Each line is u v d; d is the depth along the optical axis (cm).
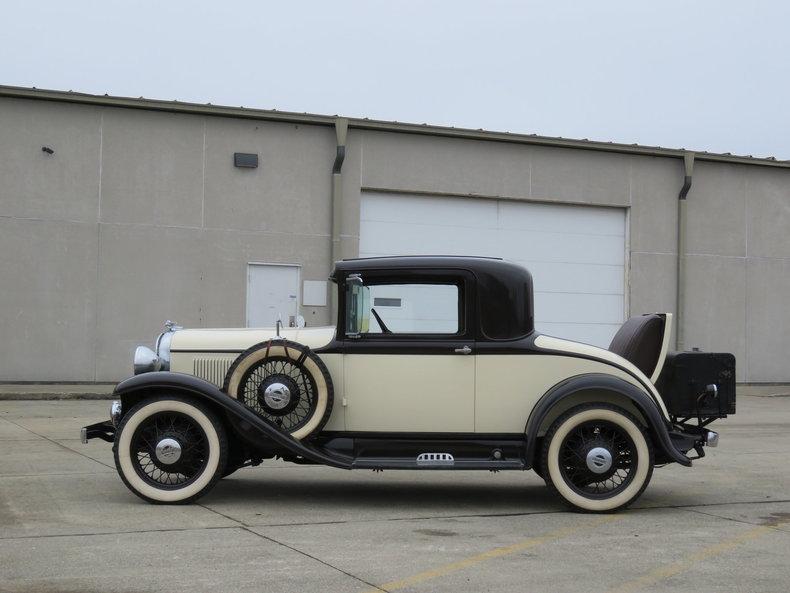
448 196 1947
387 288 684
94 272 1733
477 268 682
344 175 1873
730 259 2148
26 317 1700
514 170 1978
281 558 508
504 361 676
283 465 894
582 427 661
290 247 1842
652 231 2078
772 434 1215
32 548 525
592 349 685
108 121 1744
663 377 708
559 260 2022
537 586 461
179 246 1778
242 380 667
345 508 667
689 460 657
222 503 677
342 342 680
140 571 477
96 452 926
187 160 1784
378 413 677
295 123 1845
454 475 843
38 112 1711
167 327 740
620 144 2034
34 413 1323
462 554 526
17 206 1698
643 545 557
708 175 2134
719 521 636
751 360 2161
